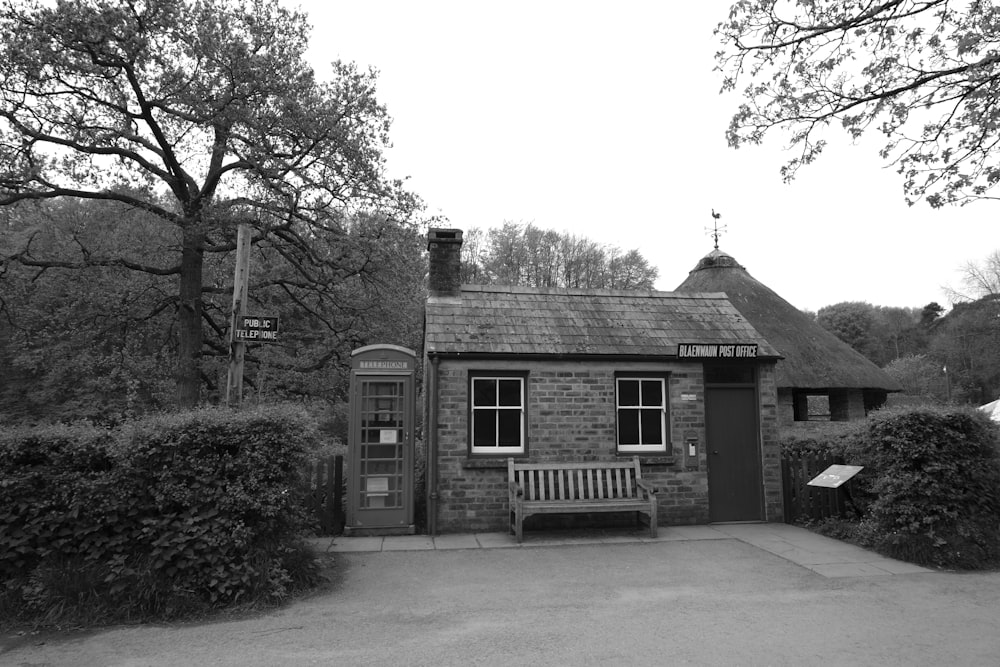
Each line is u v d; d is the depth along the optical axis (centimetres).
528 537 950
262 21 1591
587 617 594
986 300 4694
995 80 648
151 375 2038
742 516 1080
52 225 1686
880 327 7019
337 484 988
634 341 1089
